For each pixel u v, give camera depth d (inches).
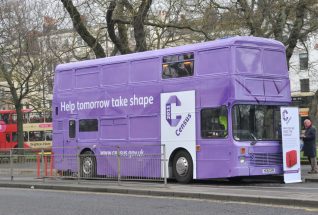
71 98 807.1
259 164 625.3
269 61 650.2
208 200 504.4
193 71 652.7
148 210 447.5
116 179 696.4
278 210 422.0
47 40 1418.6
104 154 738.8
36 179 783.1
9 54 1441.9
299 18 962.1
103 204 499.2
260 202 470.6
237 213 412.8
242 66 621.6
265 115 640.4
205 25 968.9
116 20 960.3
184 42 1200.2
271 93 646.5
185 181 653.3
